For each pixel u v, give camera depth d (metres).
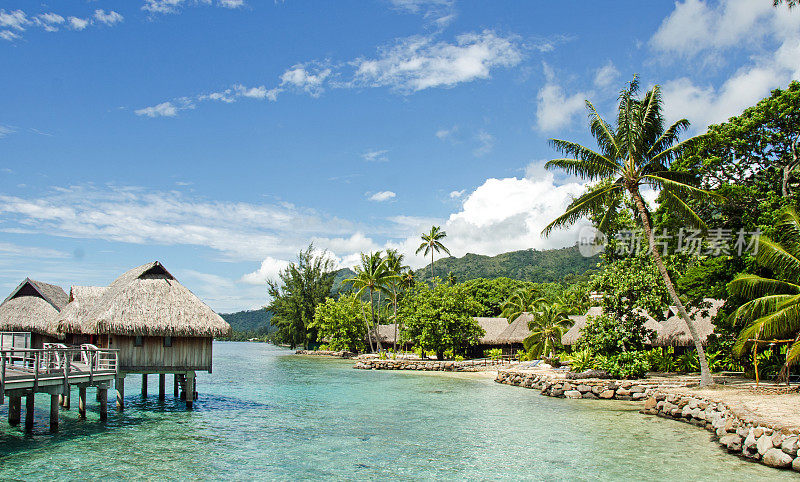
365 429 20.47
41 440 17.80
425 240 84.69
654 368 35.38
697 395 22.48
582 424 21.53
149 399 28.34
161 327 23.38
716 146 30.39
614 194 28.69
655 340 34.94
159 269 25.61
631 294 32.44
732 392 23.25
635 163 27.83
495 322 59.78
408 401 28.31
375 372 47.56
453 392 32.41
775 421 15.55
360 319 78.69
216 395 30.58
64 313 27.77
